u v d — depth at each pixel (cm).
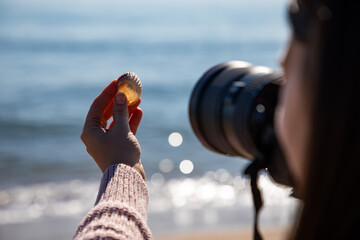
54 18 10212
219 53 3941
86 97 2089
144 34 6188
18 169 1208
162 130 1588
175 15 12406
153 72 2867
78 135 1520
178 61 3441
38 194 1024
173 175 1161
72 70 2927
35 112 1777
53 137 1495
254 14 13125
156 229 775
